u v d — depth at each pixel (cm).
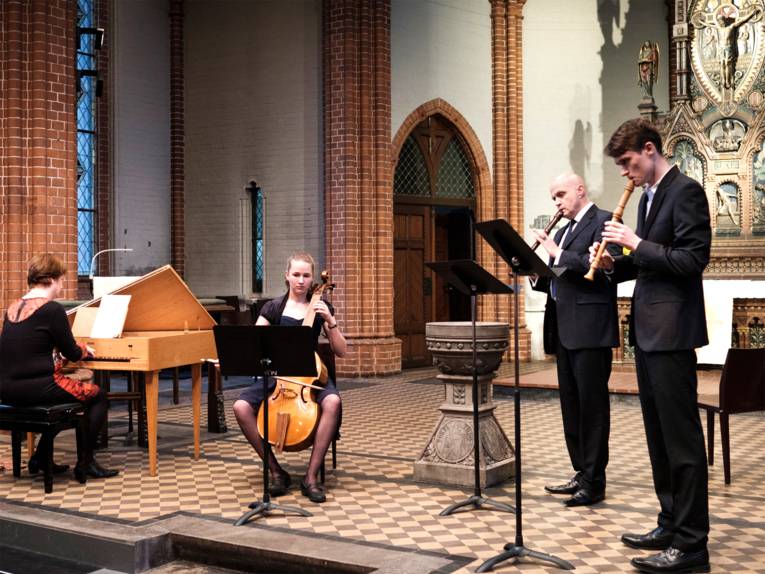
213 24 1441
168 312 705
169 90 1469
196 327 726
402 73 1351
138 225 1423
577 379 539
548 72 1540
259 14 1395
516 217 1502
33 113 903
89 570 478
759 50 1320
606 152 436
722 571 412
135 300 680
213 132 1448
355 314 1275
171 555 489
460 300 1506
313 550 451
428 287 1434
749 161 1331
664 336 411
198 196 1466
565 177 558
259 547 459
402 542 464
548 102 1540
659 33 1530
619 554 441
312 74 1348
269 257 1395
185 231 1481
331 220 1287
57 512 533
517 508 430
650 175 429
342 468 657
